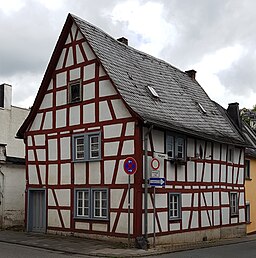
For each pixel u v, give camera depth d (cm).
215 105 2875
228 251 1770
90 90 1994
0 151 2414
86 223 1934
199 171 2202
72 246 1702
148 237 1795
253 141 3253
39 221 2169
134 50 2405
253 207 2975
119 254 1538
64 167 2067
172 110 2166
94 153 1956
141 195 1769
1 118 3152
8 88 3222
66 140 2073
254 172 3031
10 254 1478
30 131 2253
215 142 2358
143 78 2189
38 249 1645
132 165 1667
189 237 2081
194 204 2142
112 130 1884
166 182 1947
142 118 1764
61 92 2125
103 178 1894
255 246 2027
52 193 2106
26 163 2248
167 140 1977
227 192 2462
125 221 1791
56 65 2159
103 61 1958
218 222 2348
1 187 2412
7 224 2412
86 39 2002
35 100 2214
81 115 2019
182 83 2639
